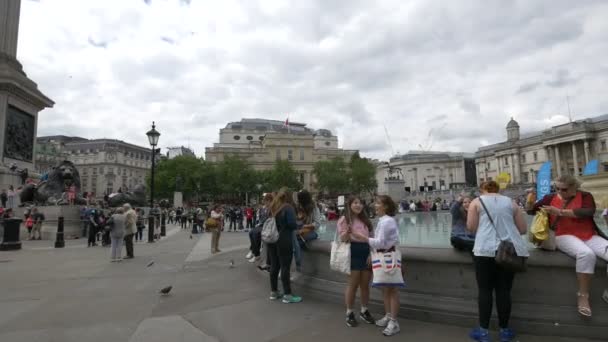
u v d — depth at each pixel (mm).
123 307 5910
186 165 81188
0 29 23828
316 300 6207
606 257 4070
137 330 4824
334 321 5082
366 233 4941
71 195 21047
